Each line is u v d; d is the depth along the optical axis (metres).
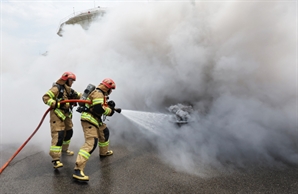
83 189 2.06
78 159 2.21
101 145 2.81
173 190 2.02
